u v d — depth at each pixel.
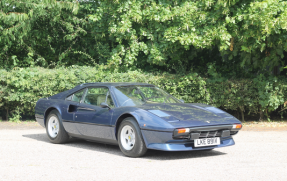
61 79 10.35
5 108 10.87
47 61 13.27
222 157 5.54
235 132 5.76
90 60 12.84
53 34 12.88
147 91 6.38
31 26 12.01
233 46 9.98
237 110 11.09
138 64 11.69
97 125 6.00
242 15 8.98
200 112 5.66
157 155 5.70
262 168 4.76
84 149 6.32
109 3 10.93
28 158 5.46
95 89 6.49
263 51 10.01
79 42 12.95
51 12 12.05
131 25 10.76
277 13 9.13
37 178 4.28
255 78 10.04
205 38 9.65
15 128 9.34
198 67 11.66
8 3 11.12
